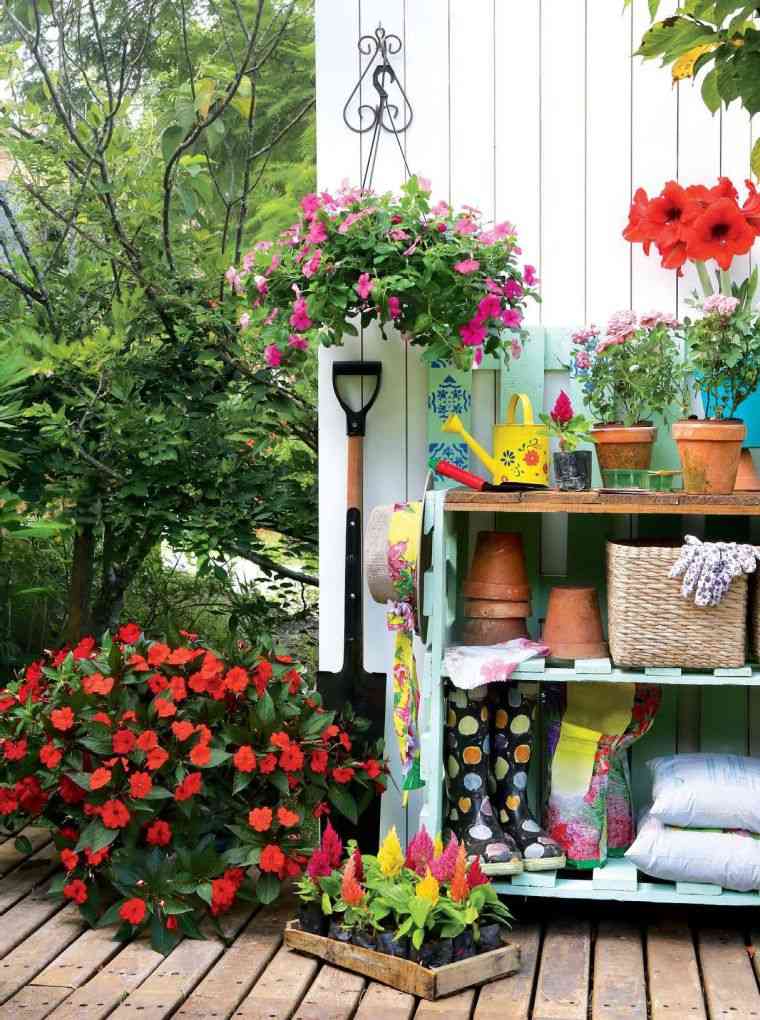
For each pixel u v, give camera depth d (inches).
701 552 114.3
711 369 121.2
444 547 119.0
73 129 192.1
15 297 196.4
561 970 110.9
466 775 122.6
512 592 125.4
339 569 139.0
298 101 305.7
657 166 132.7
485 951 109.7
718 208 122.0
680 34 81.9
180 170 192.7
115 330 171.8
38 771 128.8
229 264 179.9
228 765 129.2
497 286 124.4
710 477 119.3
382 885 110.4
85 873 123.4
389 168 136.3
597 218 133.6
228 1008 102.5
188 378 182.5
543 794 129.9
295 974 109.5
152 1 218.2
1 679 190.1
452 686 123.4
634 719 124.3
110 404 174.1
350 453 136.0
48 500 176.1
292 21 293.0
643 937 119.8
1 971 110.3
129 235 189.9
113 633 200.5
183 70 300.8
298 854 125.6
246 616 195.5
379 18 135.9
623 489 122.0
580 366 127.5
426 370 136.8
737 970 110.9
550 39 133.7
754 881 116.8
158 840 122.5
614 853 126.1
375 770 131.1
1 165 223.3
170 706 125.0
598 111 133.3
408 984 105.8
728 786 118.4
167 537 179.6
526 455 126.9
